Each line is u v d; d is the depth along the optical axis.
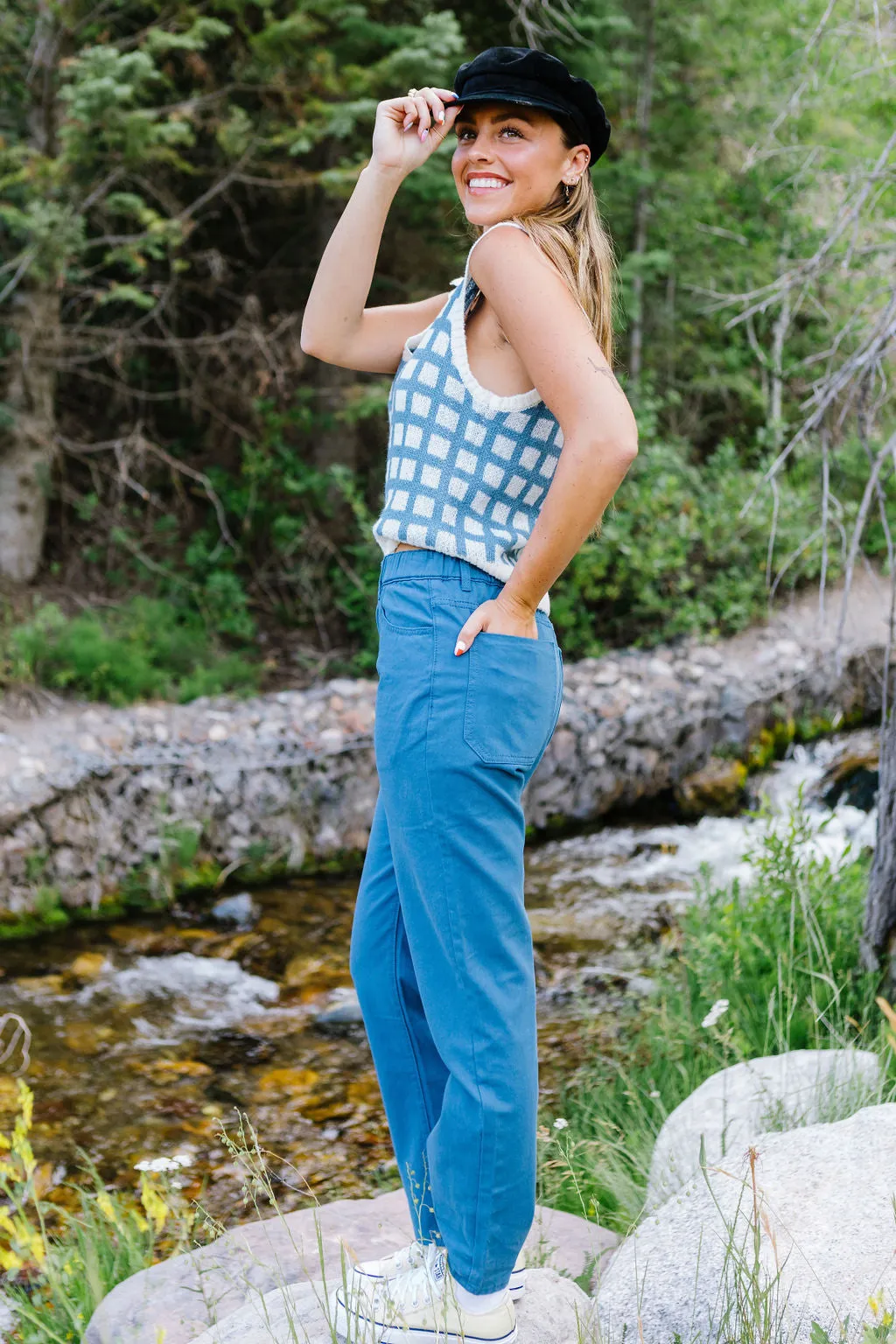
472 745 1.56
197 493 8.45
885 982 3.68
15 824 5.41
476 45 7.84
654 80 8.67
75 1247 2.96
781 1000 3.62
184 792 5.90
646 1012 4.52
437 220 7.79
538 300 1.50
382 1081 1.86
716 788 7.18
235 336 8.08
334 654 8.01
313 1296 2.03
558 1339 1.80
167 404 9.04
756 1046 3.61
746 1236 1.88
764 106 7.74
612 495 1.50
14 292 7.20
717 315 9.06
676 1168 2.67
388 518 1.65
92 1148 3.84
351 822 6.31
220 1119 4.03
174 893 5.76
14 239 7.19
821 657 7.73
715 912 4.41
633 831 6.86
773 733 7.57
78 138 6.26
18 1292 2.84
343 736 6.46
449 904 1.60
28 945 5.25
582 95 1.59
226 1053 4.49
